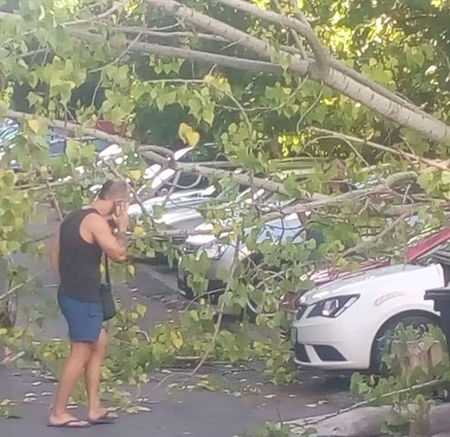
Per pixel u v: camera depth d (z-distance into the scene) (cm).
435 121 750
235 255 773
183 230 863
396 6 1001
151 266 2072
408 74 934
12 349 991
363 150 858
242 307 793
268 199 805
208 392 1124
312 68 702
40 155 658
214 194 909
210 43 809
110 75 671
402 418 899
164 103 692
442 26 1002
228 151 762
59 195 806
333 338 1113
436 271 1122
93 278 947
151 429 978
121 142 764
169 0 652
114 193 851
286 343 1086
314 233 861
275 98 777
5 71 616
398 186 809
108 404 1053
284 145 863
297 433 909
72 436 953
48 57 680
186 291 1416
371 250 808
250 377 1189
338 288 1129
